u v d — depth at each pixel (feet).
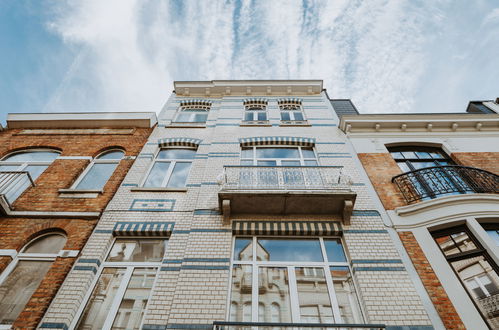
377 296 13.73
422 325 12.53
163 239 17.54
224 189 18.08
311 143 25.54
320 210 17.93
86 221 17.75
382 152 23.98
